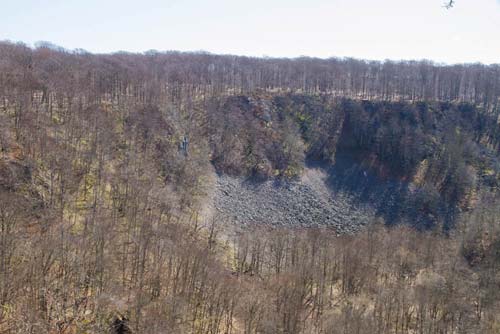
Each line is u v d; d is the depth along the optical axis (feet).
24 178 253.44
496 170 480.64
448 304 232.12
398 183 481.46
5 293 160.97
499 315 225.56
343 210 437.99
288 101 560.61
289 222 402.11
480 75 627.87
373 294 254.88
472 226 361.10
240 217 388.37
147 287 206.18
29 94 346.54
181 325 190.39
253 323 203.82
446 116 547.08
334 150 517.96
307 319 224.33
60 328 167.84
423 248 322.34
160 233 256.11
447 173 476.95
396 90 619.67
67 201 258.98
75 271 189.88
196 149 443.73
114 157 343.87
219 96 547.90
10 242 173.78
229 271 273.33
